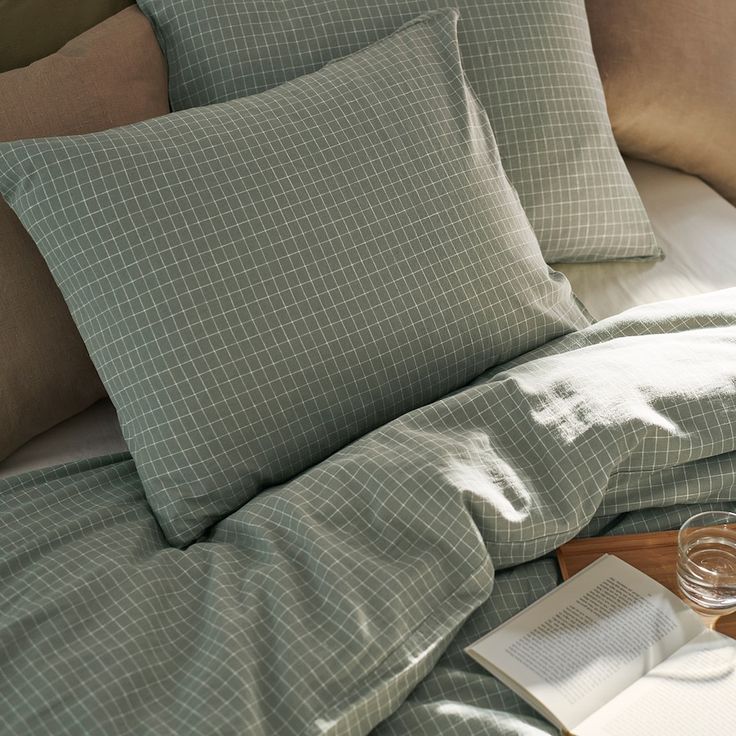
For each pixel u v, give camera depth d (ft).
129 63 4.41
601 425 3.53
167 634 3.05
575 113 4.90
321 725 2.75
